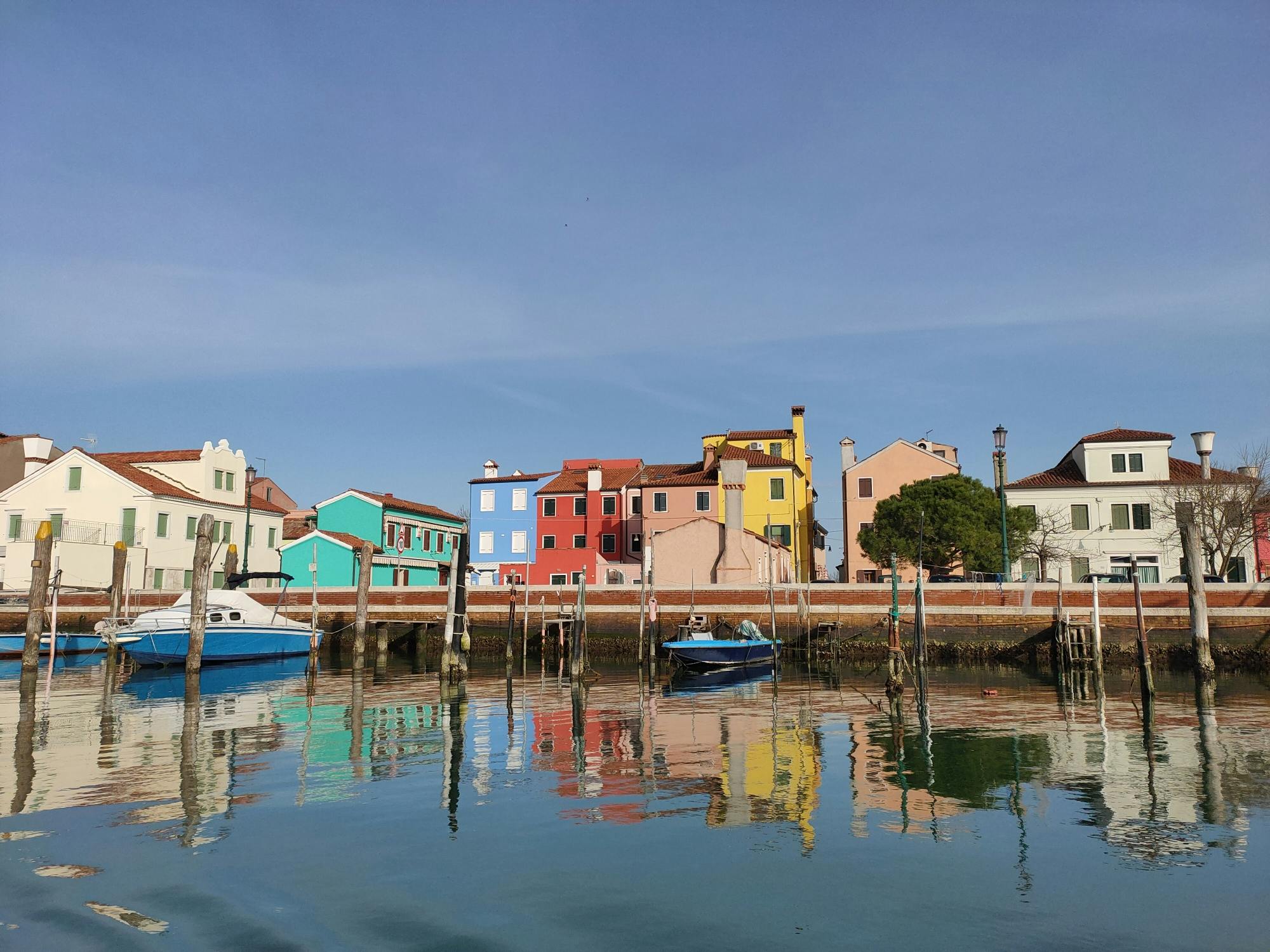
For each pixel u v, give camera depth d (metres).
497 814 13.19
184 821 12.77
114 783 15.24
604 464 70.62
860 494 63.44
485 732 20.66
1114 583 43.38
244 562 55.06
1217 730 21.05
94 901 9.62
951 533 49.97
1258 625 38.38
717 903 9.66
